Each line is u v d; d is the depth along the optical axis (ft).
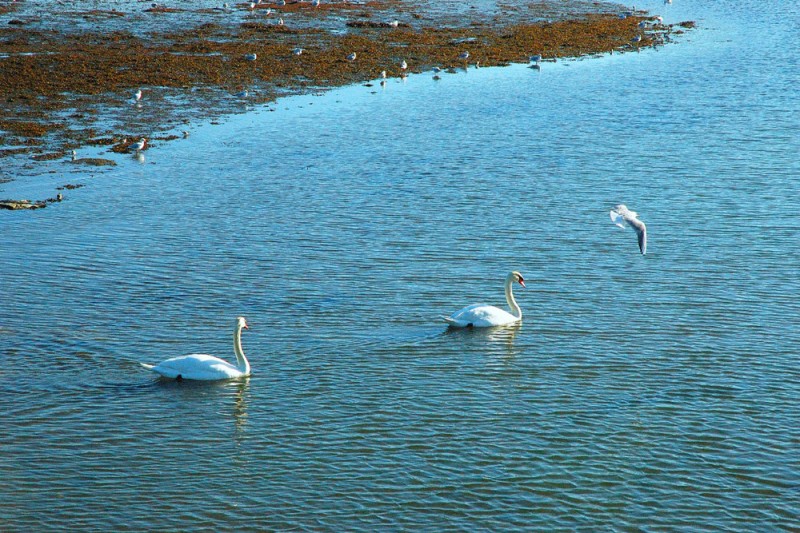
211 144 166.61
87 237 121.90
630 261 110.52
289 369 85.81
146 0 315.37
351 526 62.75
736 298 98.94
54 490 67.26
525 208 130.72
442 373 84.48
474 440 73.00
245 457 71.41
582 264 110.11
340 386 82.38
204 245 118.62
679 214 126.31
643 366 84.69
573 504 64.75
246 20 276.62
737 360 85.25
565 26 281.13
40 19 269.03
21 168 151.12
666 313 95.91
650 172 146.20
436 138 170.09
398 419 76.48
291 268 110.42
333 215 129.59
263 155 160.25
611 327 93.15
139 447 72.95
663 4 343.46
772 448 71.00
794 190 134.41
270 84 209.67
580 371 84.12
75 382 83.66
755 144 160.15
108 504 65.57
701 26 297.33
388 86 212.23
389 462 70.23
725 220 123.24
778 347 87.51
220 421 76.79
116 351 89.92
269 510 64.69
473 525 62.59
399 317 96.84
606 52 253.03
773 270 106.22
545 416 76.33
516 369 84.84
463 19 288.51
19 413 77.97
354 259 112.98
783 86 206.90
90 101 189.88
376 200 135.74
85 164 153.99
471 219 126.62
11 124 172.96
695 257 111.04
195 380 83.61
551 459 70.13
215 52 232.73
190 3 309.22
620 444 71.97
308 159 157.89
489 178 145.48
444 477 68.18
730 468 68.64
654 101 196.13
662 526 62.28
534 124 179.22
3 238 121.29
